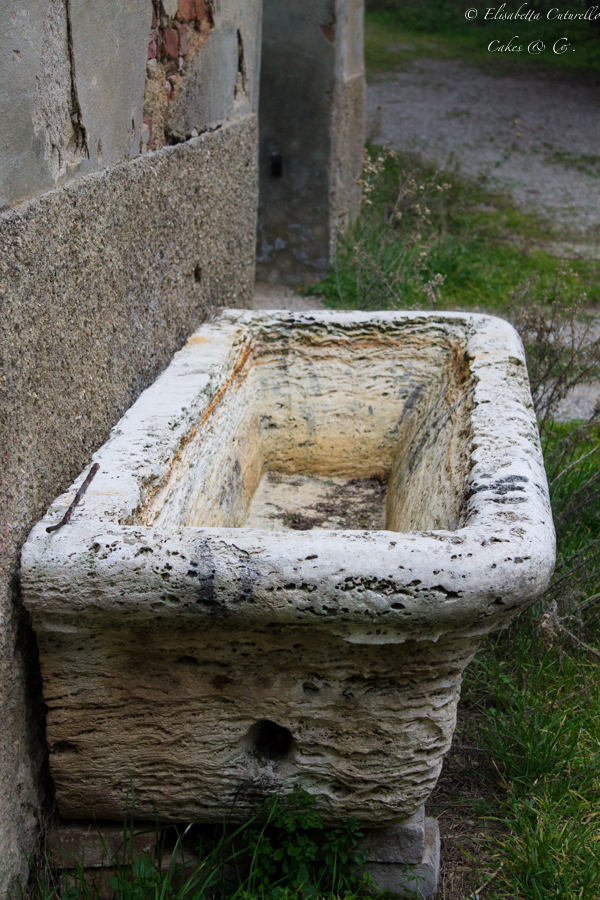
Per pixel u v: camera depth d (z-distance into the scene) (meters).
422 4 18.81
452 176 9.12
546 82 14.62
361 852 2.02
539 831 2.15
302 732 1.90
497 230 8.28
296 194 6.82
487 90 14.12
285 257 7.04
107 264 2.37
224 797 1.97
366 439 3.41
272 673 1.84
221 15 3.62
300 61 6.45
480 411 2.45
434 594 1.66
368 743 1.90
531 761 2.40
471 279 6.95
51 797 2.04
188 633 1.79
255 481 3.33
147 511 2.02
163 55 2.88
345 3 6.70
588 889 2.03
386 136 11.40
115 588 1.70
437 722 1.88
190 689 1.87
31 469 1.87
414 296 6.18
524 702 2.60
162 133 2.94
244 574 1.68
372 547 1.70
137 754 1.93
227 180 3.83
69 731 1.90
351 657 1.80
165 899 1.90
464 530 1.76
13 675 1.80
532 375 3.74
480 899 2.09
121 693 1.87
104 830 2.02
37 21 1.86
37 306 1.88
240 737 1.92
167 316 3.02
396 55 16.11
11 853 1.81
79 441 2.18
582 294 3.88
